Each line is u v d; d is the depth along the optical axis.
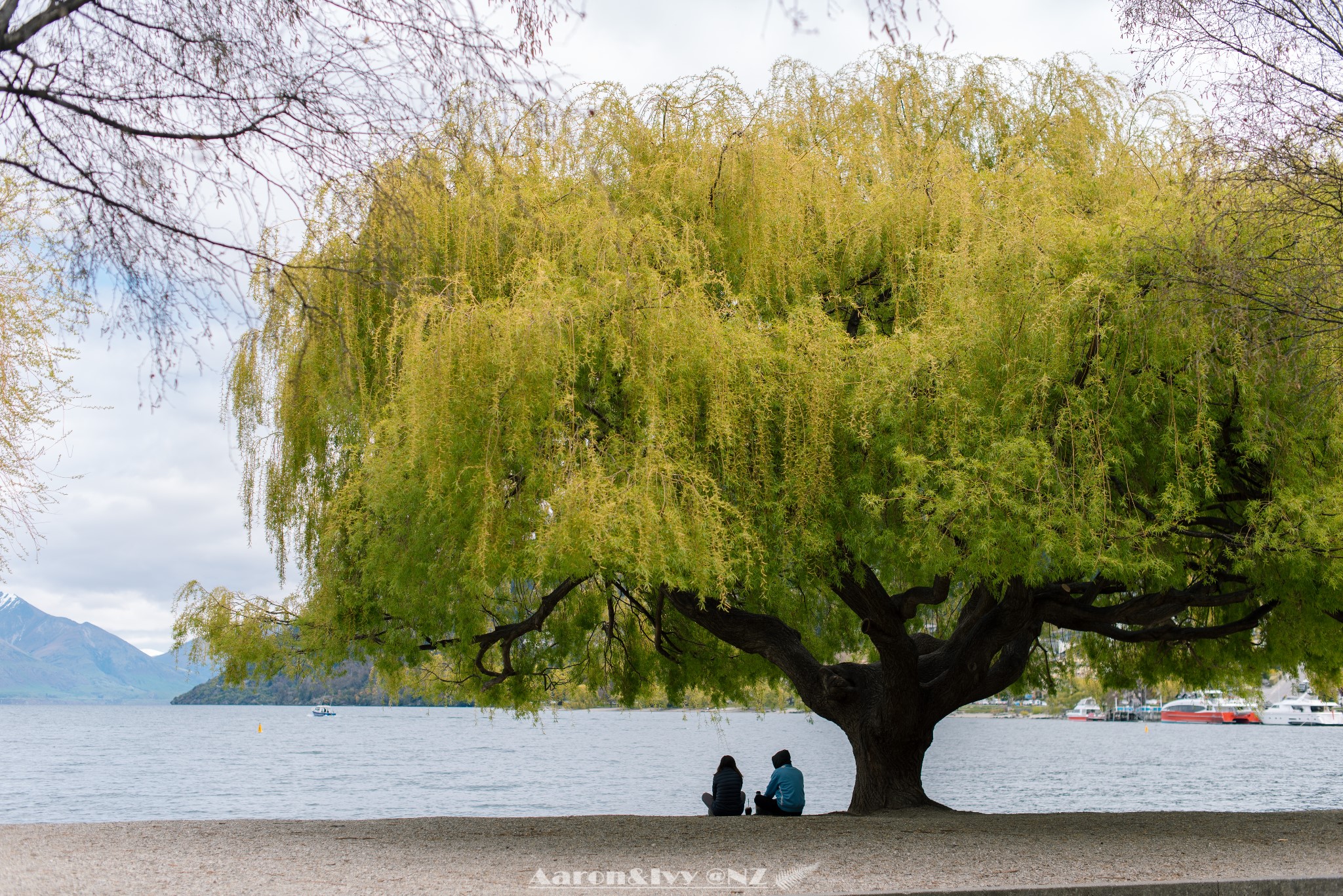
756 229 11.72
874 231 12.22
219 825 12.43
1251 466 11.62
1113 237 10.66
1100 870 8.49
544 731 18.42
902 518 11.44
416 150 7.60
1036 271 10.15
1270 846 10.29
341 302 10.63
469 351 9.46
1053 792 33.56
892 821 13.15
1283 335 9.88
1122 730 124.44
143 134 6.50
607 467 9.84
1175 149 12.91
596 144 12.13
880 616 13.80
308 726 151.38
